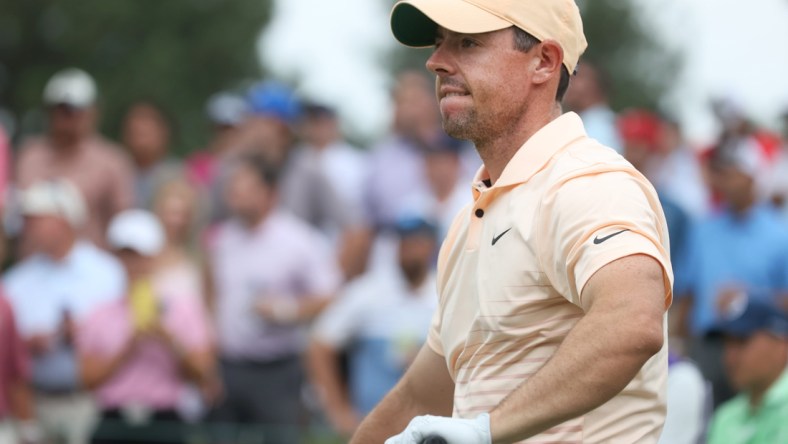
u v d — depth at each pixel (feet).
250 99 92.38
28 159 86.74
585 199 29.84
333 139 89.97
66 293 72.64
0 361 69.00
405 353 71.46
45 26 243.19
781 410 58.23
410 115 84.17
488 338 31.83
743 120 100.42
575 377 28.04
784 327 58.44
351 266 83.61
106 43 242.99
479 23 31.78
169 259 75.10
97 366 71.97
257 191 76.07
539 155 31.78
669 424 55.01
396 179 82.74
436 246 73.05
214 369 75.10
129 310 72.84
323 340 73.72
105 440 71.51
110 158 87.45
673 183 90.68
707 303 73.87
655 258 28.66
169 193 82.89
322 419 80.79
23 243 80.53
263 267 75.92
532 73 32.40
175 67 236.84
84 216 85.20
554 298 30.86
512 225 31.42
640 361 27.91
